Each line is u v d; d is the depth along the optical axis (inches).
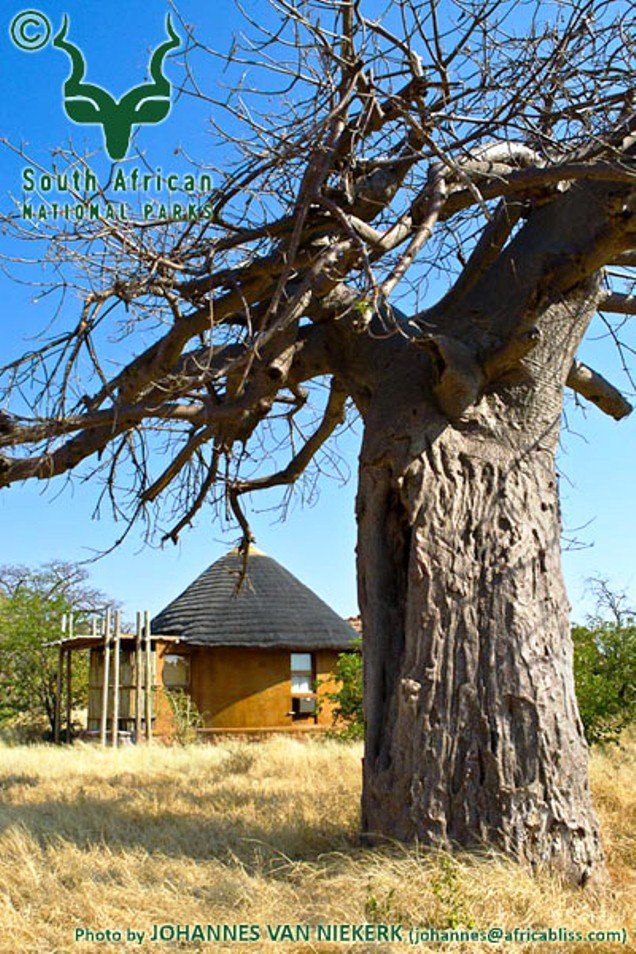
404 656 277.3
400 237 274.5
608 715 538.0
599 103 271.9
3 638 928.9
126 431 335.3
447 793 259.6
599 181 275.6
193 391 314.3
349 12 253.0
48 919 222.5
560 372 302.4
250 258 316.5
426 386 299.3
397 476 289.7
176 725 775.7
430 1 253.9
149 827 326.6
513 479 289.7
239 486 431.8
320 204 257.8
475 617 274.4
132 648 846.5
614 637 618.8
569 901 229.9
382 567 295.9
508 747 261.1
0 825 325.4
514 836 252.8
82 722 1012.5
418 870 231.6
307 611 905.5
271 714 856.9
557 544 292.2
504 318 287.7
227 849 288.7
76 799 395.5
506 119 268.1
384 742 278.2
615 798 342.0
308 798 371.6
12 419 275.7
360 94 253.0
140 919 217.5
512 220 307.3
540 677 270.1
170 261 282.4
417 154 263.6
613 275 309.7
